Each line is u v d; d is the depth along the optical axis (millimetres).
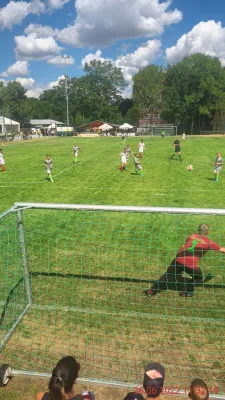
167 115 79438
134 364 4512
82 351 4781
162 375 2971
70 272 7078
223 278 6738
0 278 6812
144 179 18234
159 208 4840
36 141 54375
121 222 10078
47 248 8281
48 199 14078
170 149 35125
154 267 7258
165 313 5613
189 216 10367
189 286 6363
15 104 94875
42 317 5570
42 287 6496
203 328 5215
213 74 74625
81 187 16359
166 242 8562
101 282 6668
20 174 20516
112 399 4023
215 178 18109
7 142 52406
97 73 104312
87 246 8422
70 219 10406
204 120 81188
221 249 5984
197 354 4680
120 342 4945
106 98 106312
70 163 25359
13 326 5238
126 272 7062
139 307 5797
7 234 9000
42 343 4965
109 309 5762
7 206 13102
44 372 4398
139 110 90125
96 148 38312
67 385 2711
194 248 6000
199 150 33312
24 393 4129
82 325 5348
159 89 87250
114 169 21953
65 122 116312
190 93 76000
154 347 4828
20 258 7668
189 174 19609
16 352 4801
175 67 77375
